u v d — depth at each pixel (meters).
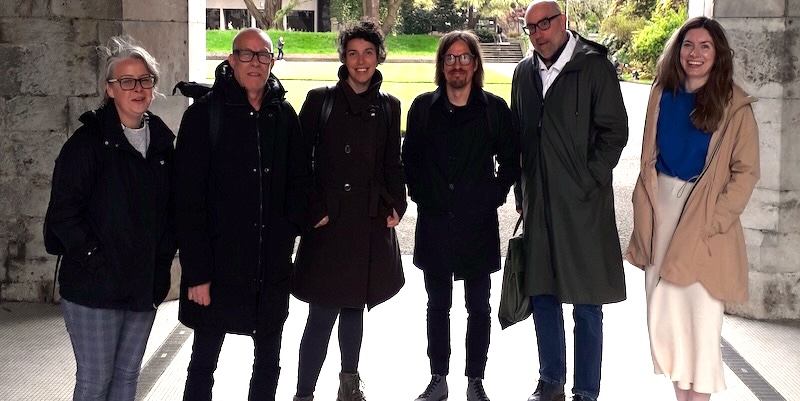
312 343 4.25
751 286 6.09
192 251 3.55
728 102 3.79
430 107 4.30
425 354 5.36
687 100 3.89
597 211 4.18
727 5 5.98
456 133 4.25
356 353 4.37
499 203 4.36
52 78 6.21
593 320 4.26
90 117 3.34
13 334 5.70
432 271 4.34
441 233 4.30
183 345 5.45
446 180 4.27
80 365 3.37
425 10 45.81
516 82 4.38
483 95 4.26
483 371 4.41
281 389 4.75
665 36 35.38
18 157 6.29
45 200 6.33
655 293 3.98
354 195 4.12
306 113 4.12
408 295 6.70
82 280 3.31
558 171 4.14
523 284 4.32
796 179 5.96
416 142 4.35
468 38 4.21
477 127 4.25
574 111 4.11
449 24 46.28
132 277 3.36
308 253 4.19
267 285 3.71
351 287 4.12
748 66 5.96
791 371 5.09
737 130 3.79
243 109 3.63
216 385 4.78
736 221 3.89
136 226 3.36
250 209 3.64
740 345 5.54
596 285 4.18
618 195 11.16
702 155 3.85
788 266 6.03
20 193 6.33
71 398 4.64
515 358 5.30
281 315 3.79
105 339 3.37
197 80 6.62
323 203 4.11
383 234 4.23
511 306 4.33
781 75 5.86
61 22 6.16
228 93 3.61
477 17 46.16
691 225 3.84
